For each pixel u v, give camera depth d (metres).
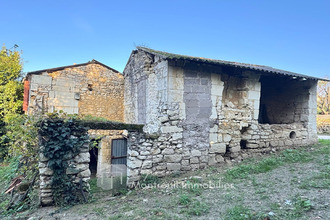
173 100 5.74
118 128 4.76
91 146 5.12
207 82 6.16
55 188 3.98
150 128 6.73
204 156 5.98
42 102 8.18
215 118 6.22
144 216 3.21
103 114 9.67
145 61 7.23
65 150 4.06
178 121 5.74
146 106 7.20
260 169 5.23
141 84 7.69
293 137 7.79
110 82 9.95
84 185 4.21
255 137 6.89
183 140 5.77
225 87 6.94
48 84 8.35
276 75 7.20
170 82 5.73
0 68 11.05
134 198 4.22
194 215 3.12
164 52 6.90
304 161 5.70
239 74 6.84
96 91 9.53
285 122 8.91
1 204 4.55
